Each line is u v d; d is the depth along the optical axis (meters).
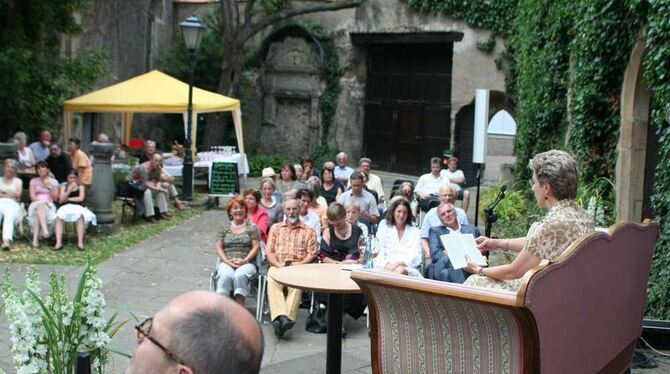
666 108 8.19
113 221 13.51
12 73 15.12
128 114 23.02
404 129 25.39
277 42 26.50
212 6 26.95
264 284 8.33
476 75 23.09
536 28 14.81
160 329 1.75
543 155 4.62
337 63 25.80
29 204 13.23
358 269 4.60
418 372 4.47
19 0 15.41
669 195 8.24
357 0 24.11
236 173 16.98
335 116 26.05
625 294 4.93
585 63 11.25
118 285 9.84
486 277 4.92
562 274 3.99
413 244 8.34
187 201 17.59
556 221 4.47
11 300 4.31
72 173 12.72
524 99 16.22
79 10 16.50
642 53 9.98
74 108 17.75
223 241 8.51
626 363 5.18
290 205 8.43
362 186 11.26
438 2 23.47
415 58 25.05
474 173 23.41
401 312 4.51
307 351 7.35
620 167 10.59
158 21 26.02
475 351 4.18
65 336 4.36
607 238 4.54
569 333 4.13
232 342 1.73
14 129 16.16
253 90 26.83
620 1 10.34
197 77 25.97
